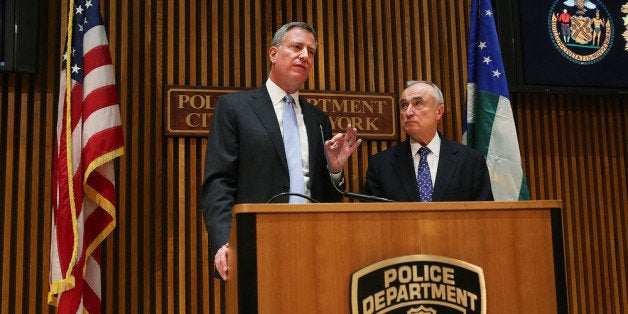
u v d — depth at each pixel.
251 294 1.62
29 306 3.79
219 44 4.37
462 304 1.76
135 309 3.93
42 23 4.07
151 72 4.22
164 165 4.13
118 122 3.71
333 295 1.68
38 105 3.97
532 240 1.87
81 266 3.52
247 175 2.63
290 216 1.69
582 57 4.82
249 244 1.65
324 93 4.36
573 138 4.93
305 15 4.52
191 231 4.05
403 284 1.72
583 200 4.86
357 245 1.72
